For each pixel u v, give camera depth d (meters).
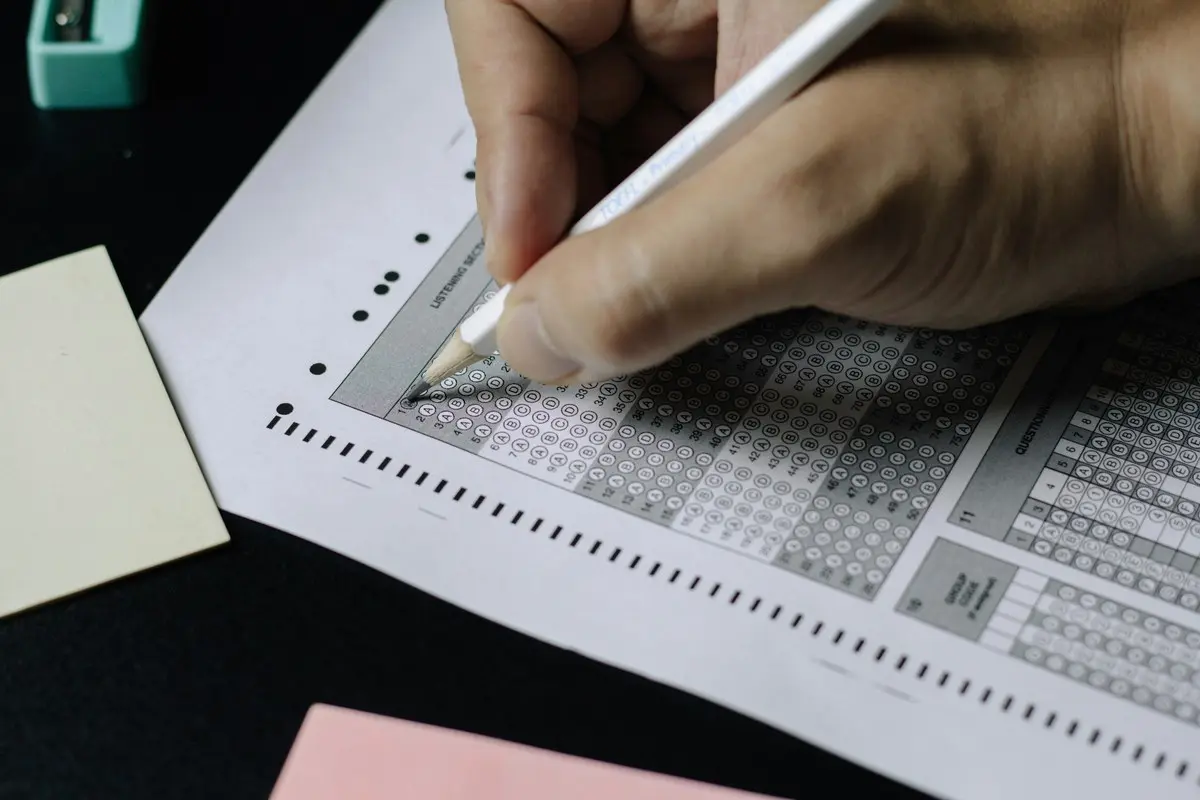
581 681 0.46
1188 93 0.47
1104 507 0.48
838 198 0.45
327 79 0.56
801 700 0.46
